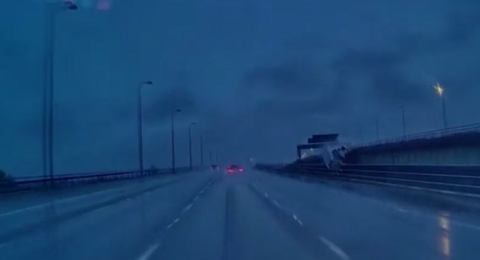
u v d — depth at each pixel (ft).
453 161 130.82
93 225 71.41
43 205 107.24
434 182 106.32
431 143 139.64
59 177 148.87
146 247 49.93
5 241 57.93
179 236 56.85
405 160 160.76
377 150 183.73
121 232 62.69
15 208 101.24
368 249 46.26
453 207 82.23
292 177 236.22
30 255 47.62
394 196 107.65
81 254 47.42
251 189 148.87
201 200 111.24
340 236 54.75
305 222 68.13
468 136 122.31
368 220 69.46
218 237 55.31
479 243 48.93
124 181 209.26
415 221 67.51
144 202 109.91
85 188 158.30
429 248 46.42
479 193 86.28
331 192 129.49
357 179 167.43
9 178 133.28
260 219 72.84
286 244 49.67
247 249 46.91
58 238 59.16
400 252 44.52
